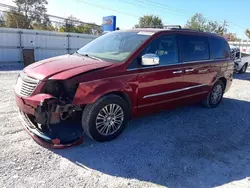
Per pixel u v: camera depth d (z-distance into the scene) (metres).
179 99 4.86
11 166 2.94
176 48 4.67
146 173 3.05
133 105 4.00
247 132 4.75
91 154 3.39
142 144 3.81
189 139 4.16
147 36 4.28
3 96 6.05
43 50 17.12
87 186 2.71
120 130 3.93
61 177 2.83
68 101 3.35
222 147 3.97
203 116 5.42
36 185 2.65
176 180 2.96
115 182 2.83
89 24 36.53
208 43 5.57
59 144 3.37
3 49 15.16
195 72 5.04
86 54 4.32
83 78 3.33
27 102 3.31
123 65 3.76
